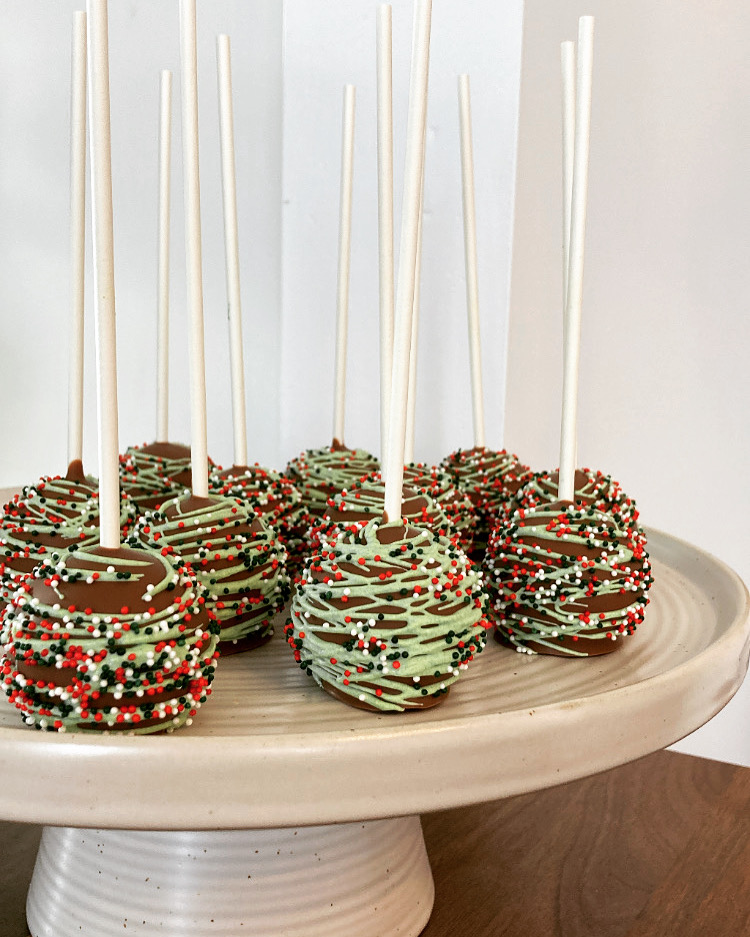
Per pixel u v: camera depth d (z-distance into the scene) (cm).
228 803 32
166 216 48
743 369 68
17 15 66
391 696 36
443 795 33
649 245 66
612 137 64
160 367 49
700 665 36
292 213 62
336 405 51
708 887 41
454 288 56
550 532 41
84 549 36
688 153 66
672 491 69
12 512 42
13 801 32
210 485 44
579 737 34
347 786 32
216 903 37
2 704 37
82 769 32
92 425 69
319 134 60
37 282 69
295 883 37
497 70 54
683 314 67
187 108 39
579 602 40
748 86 65
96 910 38
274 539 43
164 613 35
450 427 57
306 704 37
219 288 67
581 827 44
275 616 43
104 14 34
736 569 69
